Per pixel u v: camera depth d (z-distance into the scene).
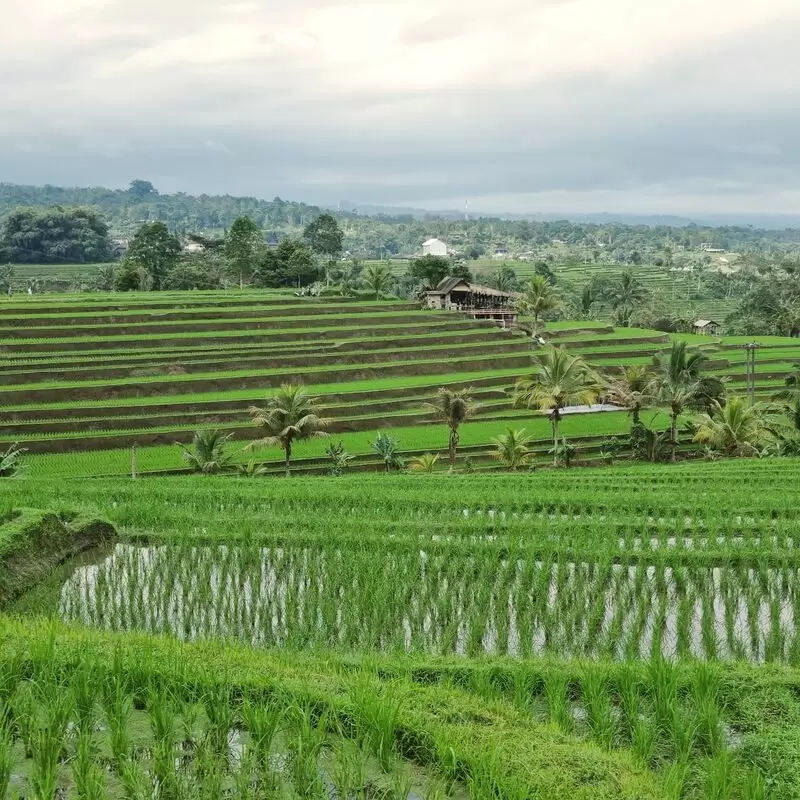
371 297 91.75
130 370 57.75
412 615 17.30
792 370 72.69
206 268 118.25
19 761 9.89
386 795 9.66
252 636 16.80
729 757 10.96
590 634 16.55
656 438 49.69
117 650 11.59
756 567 20.36
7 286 120.19
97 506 26.16
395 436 51.09
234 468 43.47
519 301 86.19
